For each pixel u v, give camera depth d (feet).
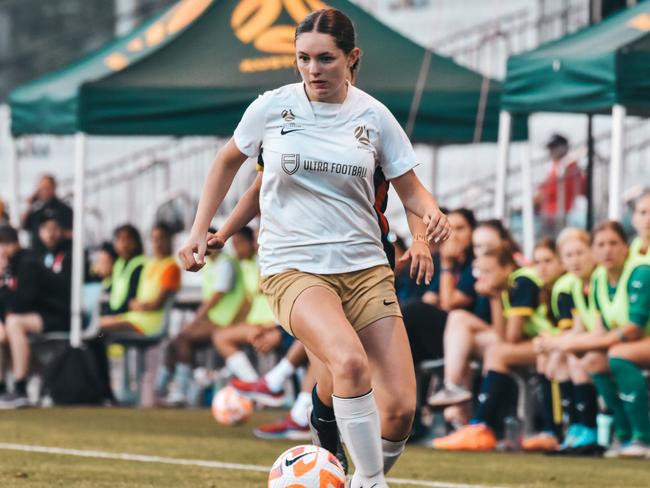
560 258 80.69
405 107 111.04
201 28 112.98
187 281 145.89
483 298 82.33
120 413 107.34
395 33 114.52
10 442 80.38
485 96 112.16
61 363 115.44
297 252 47.14
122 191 166.09
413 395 46.91
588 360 76.64
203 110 109.40
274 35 112.06
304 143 46.88
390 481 63.31
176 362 116.78
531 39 159.84
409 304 84.43
